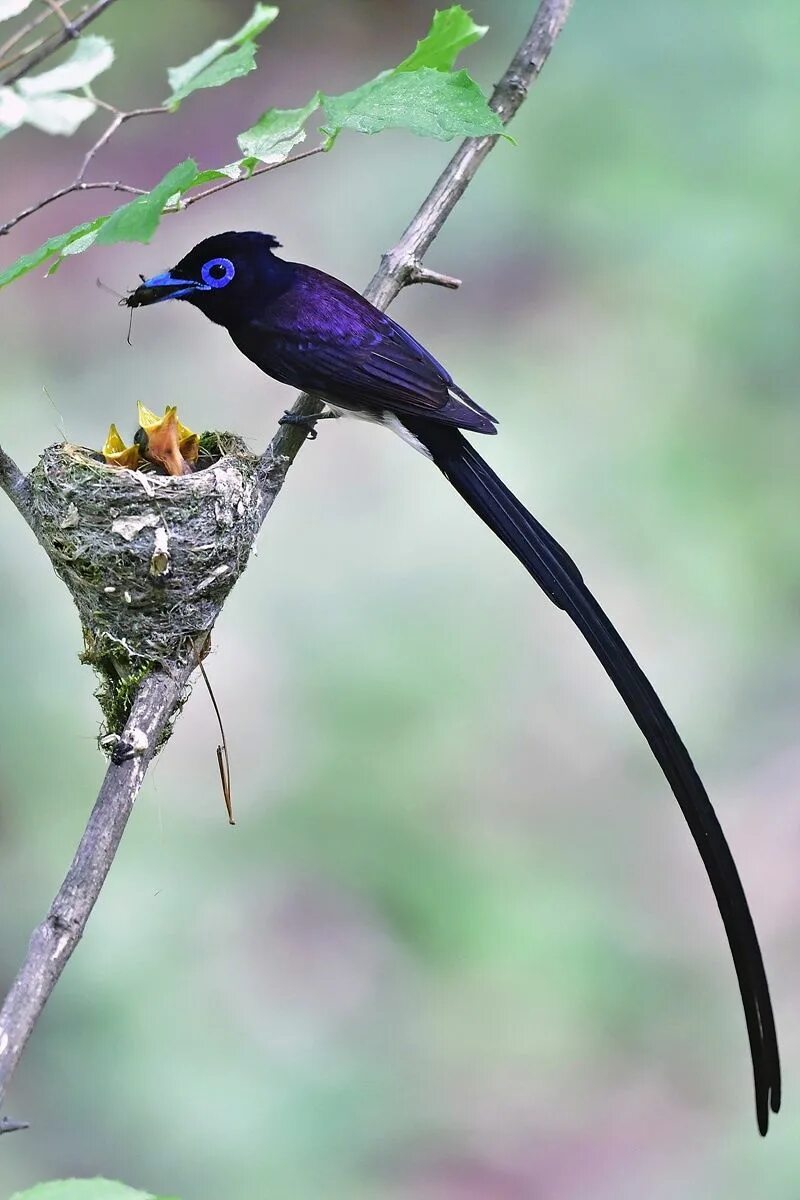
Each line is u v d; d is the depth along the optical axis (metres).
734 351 13.71
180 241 15.17
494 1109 10.53
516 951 11.23
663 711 6.36
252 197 15.30
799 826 12.05
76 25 4.60
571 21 14.56
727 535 13.04
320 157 15.38
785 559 12.98
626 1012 11.17
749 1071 10.86
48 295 14.85
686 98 14.19
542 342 13.92
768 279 13.62
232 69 4.96
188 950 10.77
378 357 7.06
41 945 4.76
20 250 15.45
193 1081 10.13
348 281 14.45
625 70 14.24
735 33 14.09
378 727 12.07
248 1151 9.96
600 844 11.92
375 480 13.25
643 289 13.90
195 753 11.92
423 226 7.27
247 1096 10.12
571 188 14.22
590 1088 10.74
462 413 7.07
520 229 14.35
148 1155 9.88
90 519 6.29
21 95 4.65
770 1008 5.70
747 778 12.34
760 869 11.91
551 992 11.13
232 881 11.27
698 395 13.59
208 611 6.40
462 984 11.08
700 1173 10.28
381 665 12.28
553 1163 10.39
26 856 10.98
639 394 13.55
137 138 16.47
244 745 11.93
